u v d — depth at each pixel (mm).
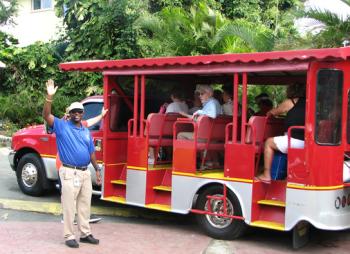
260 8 20656
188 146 7535
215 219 7387
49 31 22719
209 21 14648
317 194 6500
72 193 6699
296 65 6566
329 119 6648
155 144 8102
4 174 12188
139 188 8000
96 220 8172
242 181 7035
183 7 18109
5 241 6891
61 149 6719
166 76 8906
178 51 14531
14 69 18391
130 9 16422
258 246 7090
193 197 7473
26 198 9711
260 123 7125
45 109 6598
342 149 6750
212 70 7211
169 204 7938
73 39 17328
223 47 14117
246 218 6996
